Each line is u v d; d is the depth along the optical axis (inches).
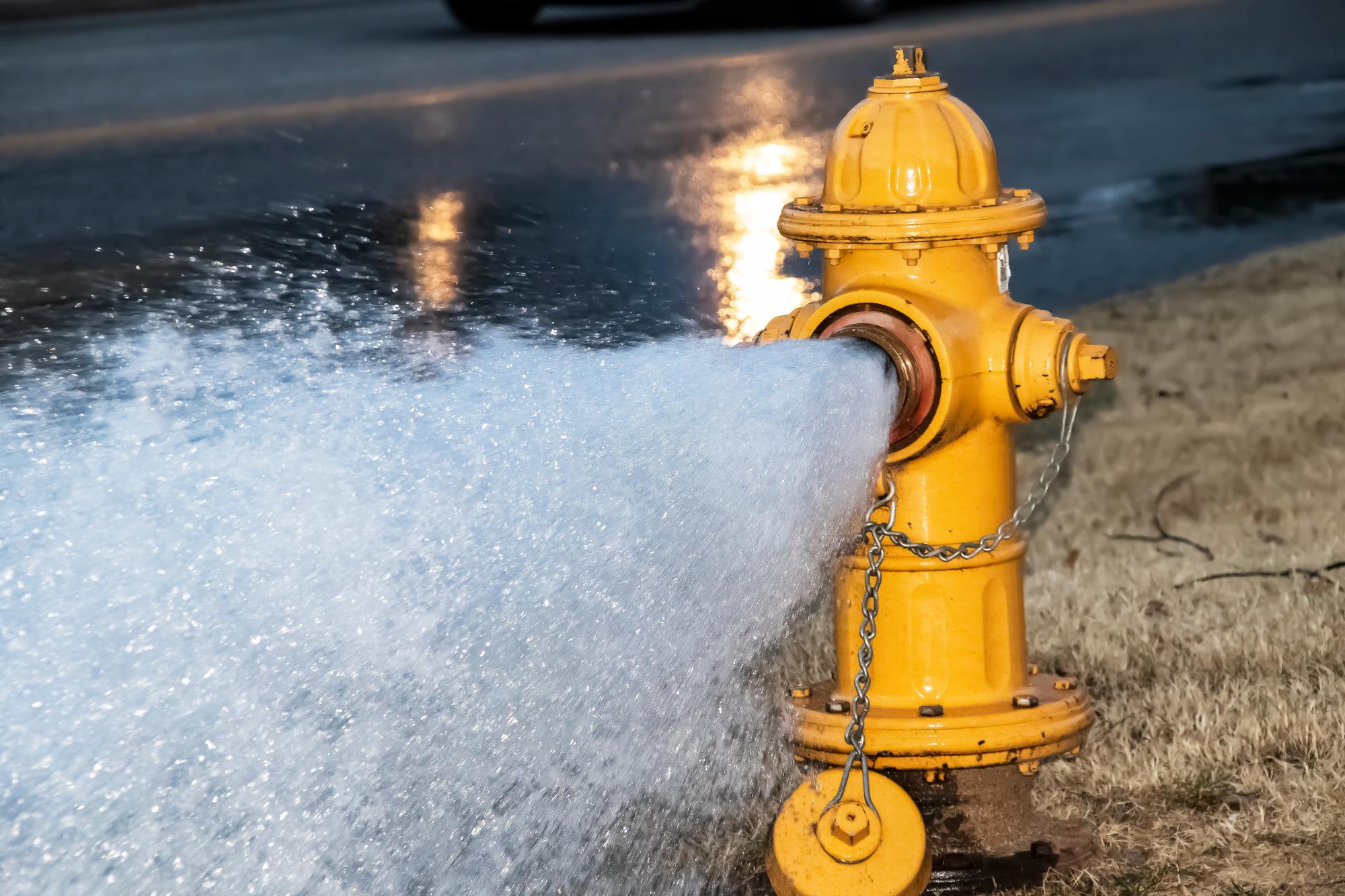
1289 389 233.1
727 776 127.9
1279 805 125.1
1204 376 242.7
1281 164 431.5
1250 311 277.4
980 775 120.6
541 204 394.6
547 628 120.9
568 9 895.1
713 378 117.2
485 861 113.6
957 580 119.3
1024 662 125.2
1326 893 112.0
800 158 451.2
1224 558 178.9
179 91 632.4
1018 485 206.8
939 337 110.6
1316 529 184.7
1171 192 404.8
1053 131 497.4
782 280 312.7
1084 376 115.5
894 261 115.6
